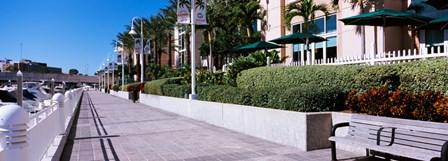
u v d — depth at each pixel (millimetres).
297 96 8055
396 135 5504
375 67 7891
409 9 17812
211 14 35000
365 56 11148
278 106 8781
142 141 8938
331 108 8094
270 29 27844
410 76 7121
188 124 12305
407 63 7332
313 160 6590
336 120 7531
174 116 15383
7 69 119188
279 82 11266
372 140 5859
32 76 95812
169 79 22234
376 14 13445
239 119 10242
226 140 8883
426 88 6805
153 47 60688
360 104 7168
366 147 5516
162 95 20953
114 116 15922
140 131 10781
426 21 13812
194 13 14250
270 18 27906
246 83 13648
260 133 9109
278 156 6977
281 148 7742
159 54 63500
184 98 16078
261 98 9602
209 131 10508
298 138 7621
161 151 7656
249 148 7828
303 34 19078
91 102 28781
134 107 21906
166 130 10891
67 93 13461
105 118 15039
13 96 20734
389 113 6625
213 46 36625
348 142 5852
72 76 111938
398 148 5180
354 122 6402
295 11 23875
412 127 5285
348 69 8500
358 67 8266
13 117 4066
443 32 16453
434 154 4703
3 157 3443
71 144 8586
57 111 8719
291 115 7852
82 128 11648
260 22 29375
